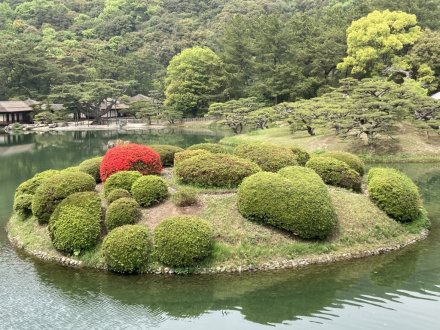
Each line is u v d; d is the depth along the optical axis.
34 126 60.19
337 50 46.62
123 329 9.28
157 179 14.17
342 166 16.23
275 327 9.30
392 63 41.81
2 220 17.39
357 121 30.38
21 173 28.34
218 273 11.65
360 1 55.88
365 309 9.94
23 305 10.30
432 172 25.25
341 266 12.02
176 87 61.53
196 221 12.20
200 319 9.69
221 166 14.85
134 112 68.25
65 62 72.00
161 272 11.70
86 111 65.06
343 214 13.79
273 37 53.16
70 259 12.63
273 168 15.41
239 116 43.88
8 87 68.31
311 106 34.44
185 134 50.38
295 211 12.41
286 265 11.95
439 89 40.41
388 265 12.12
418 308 9.94
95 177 17.19
